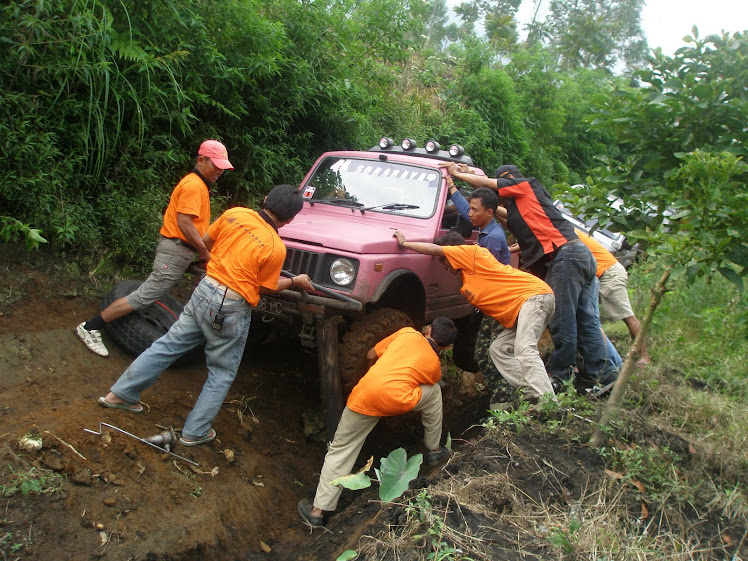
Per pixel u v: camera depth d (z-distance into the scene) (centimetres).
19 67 481
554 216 498
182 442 390
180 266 441
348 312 439
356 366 446
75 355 429
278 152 732
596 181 416
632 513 339
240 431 449
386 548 299
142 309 446
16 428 336
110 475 340
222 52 647
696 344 614
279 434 480
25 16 461
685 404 473
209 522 351
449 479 355
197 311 378
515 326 466
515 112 1434
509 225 520
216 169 441
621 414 422
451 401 609
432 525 301
